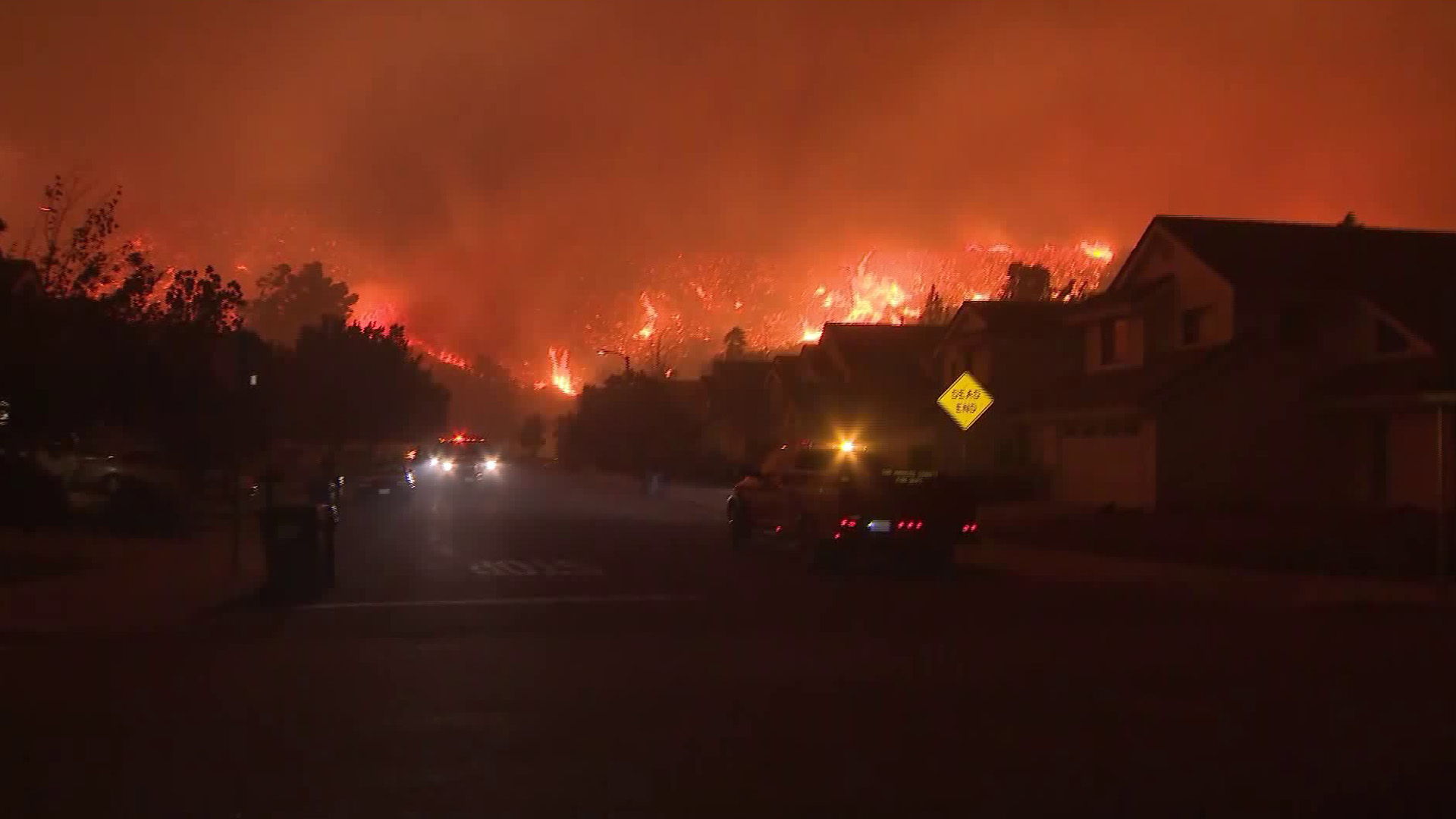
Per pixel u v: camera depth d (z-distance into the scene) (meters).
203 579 21.27
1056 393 40.12
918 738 9.65
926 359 61.00
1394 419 32.00
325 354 78.88
